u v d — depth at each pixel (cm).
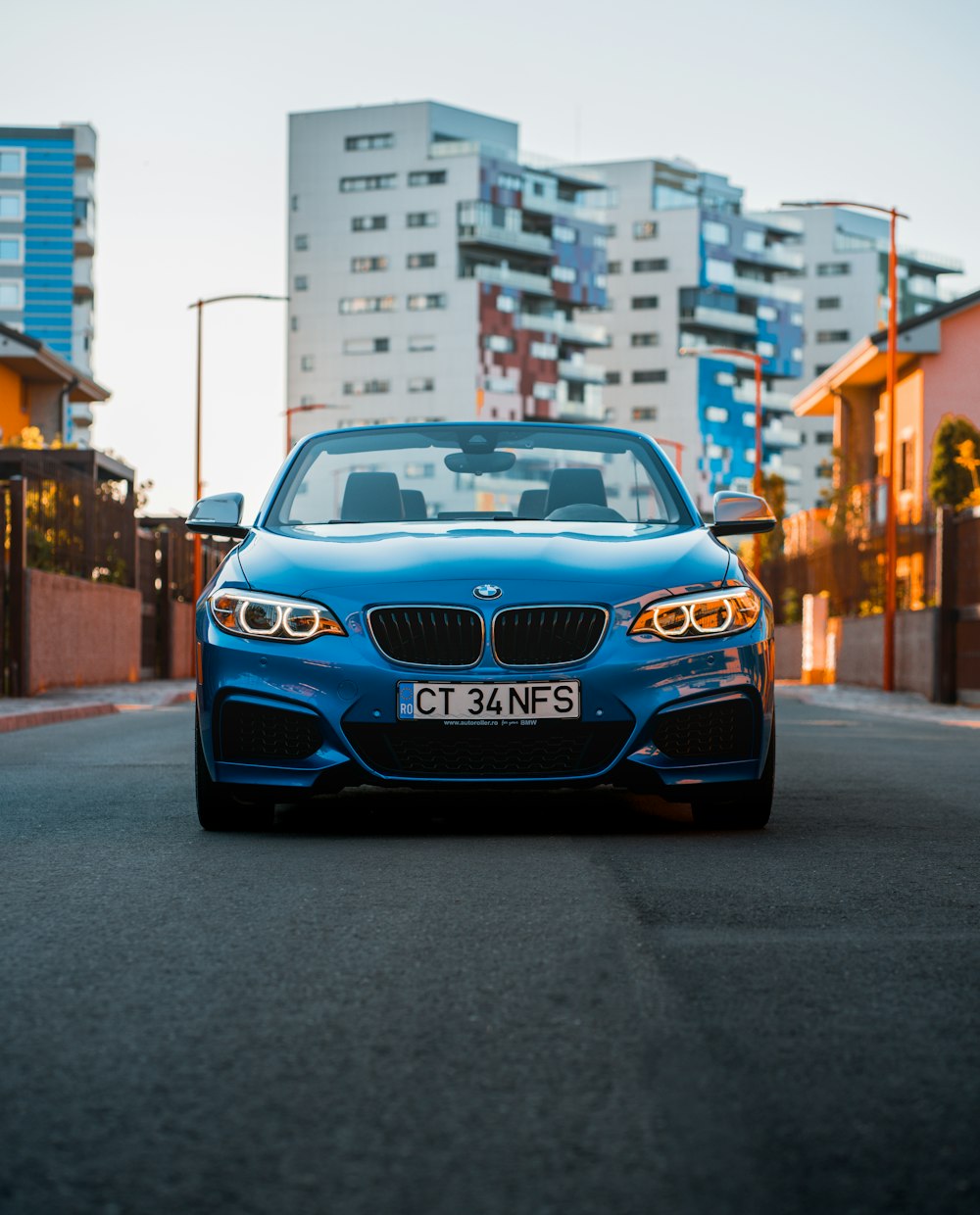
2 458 2969
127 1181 227
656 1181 227
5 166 7919
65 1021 317
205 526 676
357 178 9906
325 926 415
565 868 512
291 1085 274
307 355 10012
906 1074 280
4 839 589
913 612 2505
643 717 568
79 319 8106
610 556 600
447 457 705
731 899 455
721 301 11006
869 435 4088
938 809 696
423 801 708
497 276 9700
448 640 570
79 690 2322
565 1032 309
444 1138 246
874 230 13175
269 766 577
